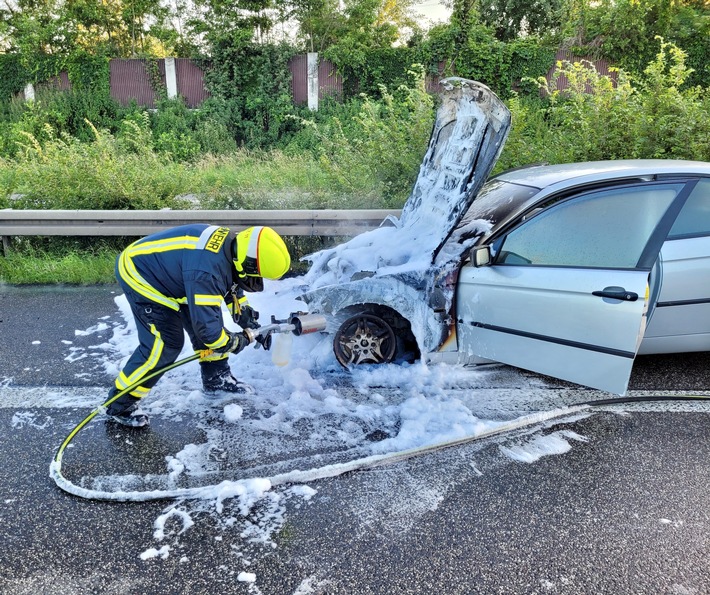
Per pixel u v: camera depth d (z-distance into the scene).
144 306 3.11
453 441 3.24
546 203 3.59
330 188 7.42
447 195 3.91
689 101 6.65
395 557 2.41
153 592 2.24
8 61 22.20
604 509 2.71
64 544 2.49
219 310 3.01
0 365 4.28
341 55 21.56
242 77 22.27
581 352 3.31
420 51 21.77
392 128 7.81
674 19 19.78
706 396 3.79
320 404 3.63
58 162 7.61
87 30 23.03
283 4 22.61
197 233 3.04
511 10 23.64
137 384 3.21
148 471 2.98
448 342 3.81
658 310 3.72
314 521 2.63
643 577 2.30
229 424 3.42
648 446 3.23
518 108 7.35
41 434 3.35
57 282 6.35
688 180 3.60
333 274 4.29
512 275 3.49
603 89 7.13
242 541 2.50
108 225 6.50
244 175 9.17
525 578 2.30
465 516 2.66
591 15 20.81
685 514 2.67
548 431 3.40
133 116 20.98
